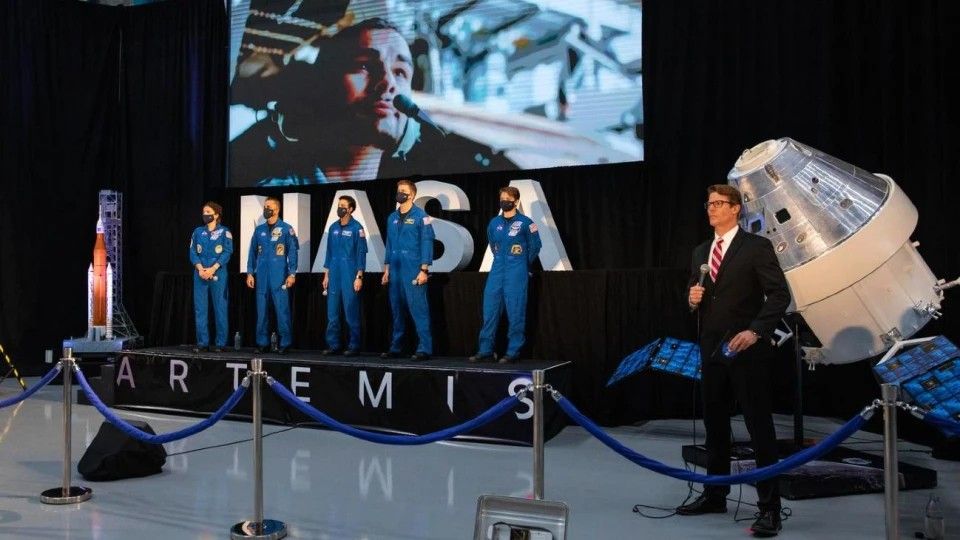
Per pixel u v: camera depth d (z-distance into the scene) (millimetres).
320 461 5215
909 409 2725
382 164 8695
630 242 7316
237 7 9516
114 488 4496
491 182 7875
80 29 9953
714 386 3729
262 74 9352
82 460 4746
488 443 5801
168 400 7082
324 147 8992
